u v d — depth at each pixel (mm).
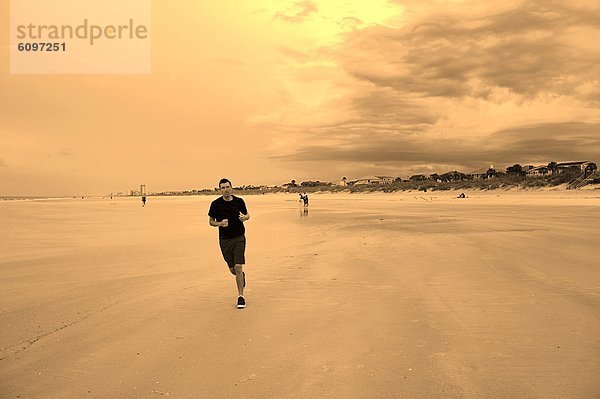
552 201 44375
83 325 5801
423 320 5715
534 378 3865
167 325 5738
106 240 16891
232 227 6926
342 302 6812
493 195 66688
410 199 69812
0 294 7703
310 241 15508
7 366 4434
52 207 50969
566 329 5199
